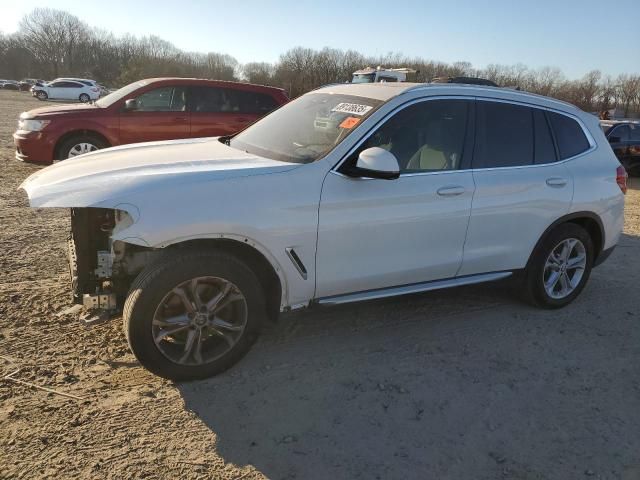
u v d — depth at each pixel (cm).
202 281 323
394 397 340
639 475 288
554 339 431
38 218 671
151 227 300
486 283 445
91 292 335
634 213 961
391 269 384
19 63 10088
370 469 279
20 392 316
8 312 406
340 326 428
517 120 443
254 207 325
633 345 431
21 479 254
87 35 10369
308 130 397
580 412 338
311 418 314
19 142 934
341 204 352
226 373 351
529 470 286
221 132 997
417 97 393
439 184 391
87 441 282
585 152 484
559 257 477
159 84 965
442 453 294
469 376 369
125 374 343
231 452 283
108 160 362
